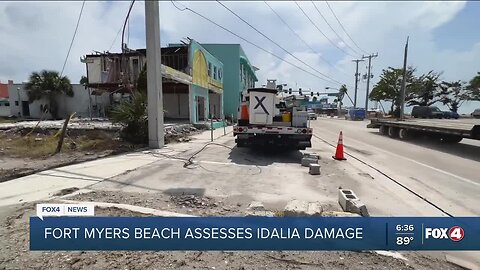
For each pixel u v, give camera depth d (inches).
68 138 532.7
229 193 221.1
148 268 118.3
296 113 392.8
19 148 434.3
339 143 386.3
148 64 450.9
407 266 125.2
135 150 437.4
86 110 1320.1
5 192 216.2
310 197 215.0
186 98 1067.3
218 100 1248.8
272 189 234.2
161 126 470.9
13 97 1332.4
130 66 801.6
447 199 216.7
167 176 273.0
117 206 184.9
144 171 293.3
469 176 292.0
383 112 2292.1
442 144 564.1
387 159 394.0
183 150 443.5
